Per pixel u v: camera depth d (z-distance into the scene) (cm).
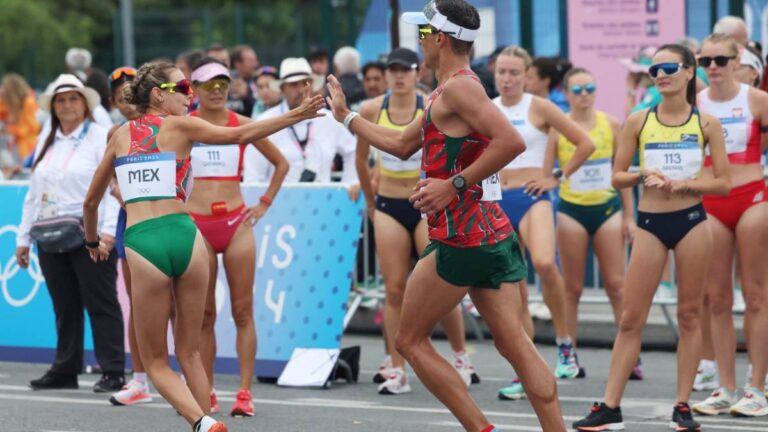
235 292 2780
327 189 3350
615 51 4816
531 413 2761
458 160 2003
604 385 3147
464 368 3158
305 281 3322
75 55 4931
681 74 2530
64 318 3147
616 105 4831
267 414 2761
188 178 2339
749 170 2734
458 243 2005
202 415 2216
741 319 3934
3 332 3544
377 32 5278
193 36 8344
